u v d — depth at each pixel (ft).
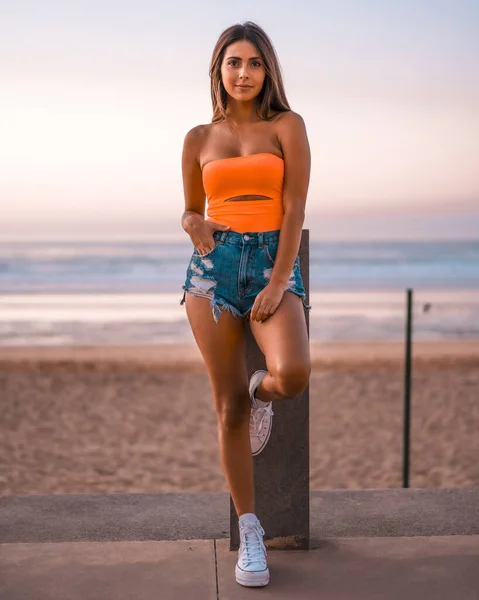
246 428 9.42
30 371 37.96
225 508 12.41
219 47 9.31
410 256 133.28
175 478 20.34
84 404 29.78
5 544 10.44
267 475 10.21
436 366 41.11
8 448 23.48
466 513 12.04
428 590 9.02
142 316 63.36
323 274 111.96
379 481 20.34
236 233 9.02
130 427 26.05
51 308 67.21
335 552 10.19
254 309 8.75
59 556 10.05
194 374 37.01
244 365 9.36
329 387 33.55
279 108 9.46
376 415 28.32
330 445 24.07
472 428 26.53
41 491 19.24
